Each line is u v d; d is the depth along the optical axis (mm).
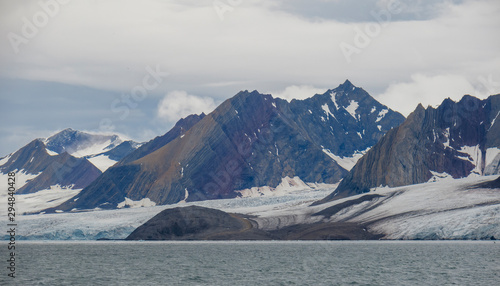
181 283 141875
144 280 147500
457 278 143500
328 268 168250
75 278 152000
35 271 167875
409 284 136000
